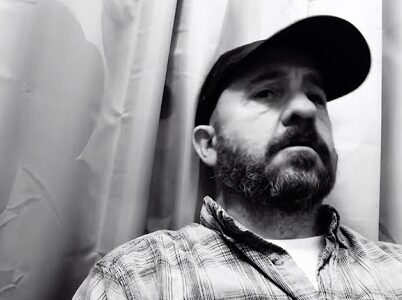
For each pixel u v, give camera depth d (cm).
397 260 72
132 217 81
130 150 85
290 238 74
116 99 88
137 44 91
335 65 86
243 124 76
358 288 62
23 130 76
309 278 65
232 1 101
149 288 61
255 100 78
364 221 87
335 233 75
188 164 88
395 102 96
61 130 79
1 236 72
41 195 76
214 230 72
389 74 98
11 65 75
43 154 77
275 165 71
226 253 67
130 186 83
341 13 97
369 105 93
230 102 80
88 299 61
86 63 83
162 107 93
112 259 66
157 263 64
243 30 99
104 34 88
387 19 101
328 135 77
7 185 73
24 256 73
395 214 91
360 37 80
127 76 90
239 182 74
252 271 64
